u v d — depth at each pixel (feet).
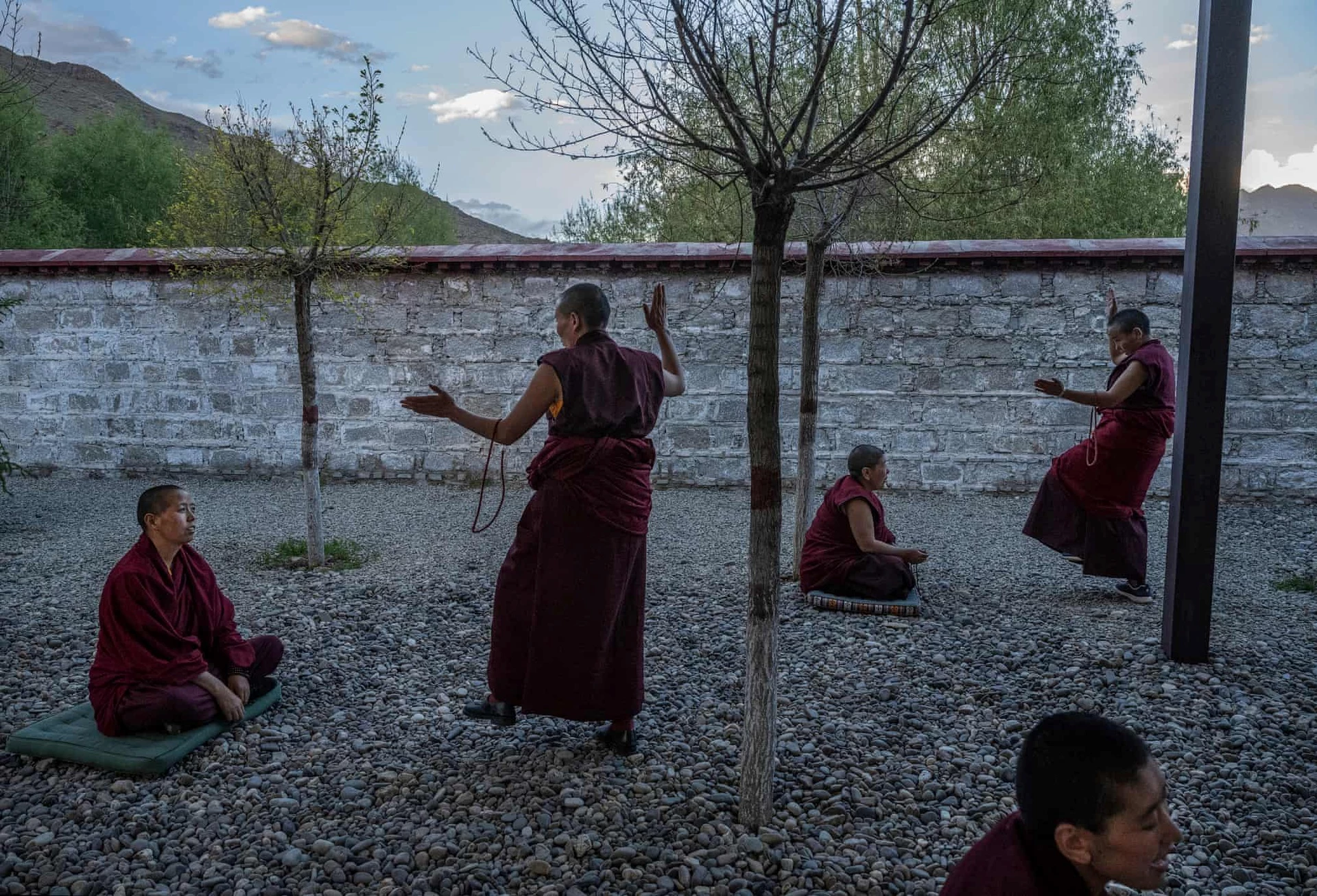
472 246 34.40
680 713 13.64
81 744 11.79
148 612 11.89
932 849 10.00
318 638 17.01
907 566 19.08
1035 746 5.24
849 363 32.24
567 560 11.30
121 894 9.12
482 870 9.45
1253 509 29.86
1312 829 10.37
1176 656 15.39
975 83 9.66
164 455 35.91
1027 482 31.89
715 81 9.07
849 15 10.36
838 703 14.03
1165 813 4.99
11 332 36.22
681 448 33.50
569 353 11.22
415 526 27.76
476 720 13.39
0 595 20.01
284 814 10.70
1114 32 42.37
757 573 10.16
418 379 34.24
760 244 9.75
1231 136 14.21
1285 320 29.89
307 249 21.68
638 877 9.37
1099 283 30.76
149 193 82.07
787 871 9.53
